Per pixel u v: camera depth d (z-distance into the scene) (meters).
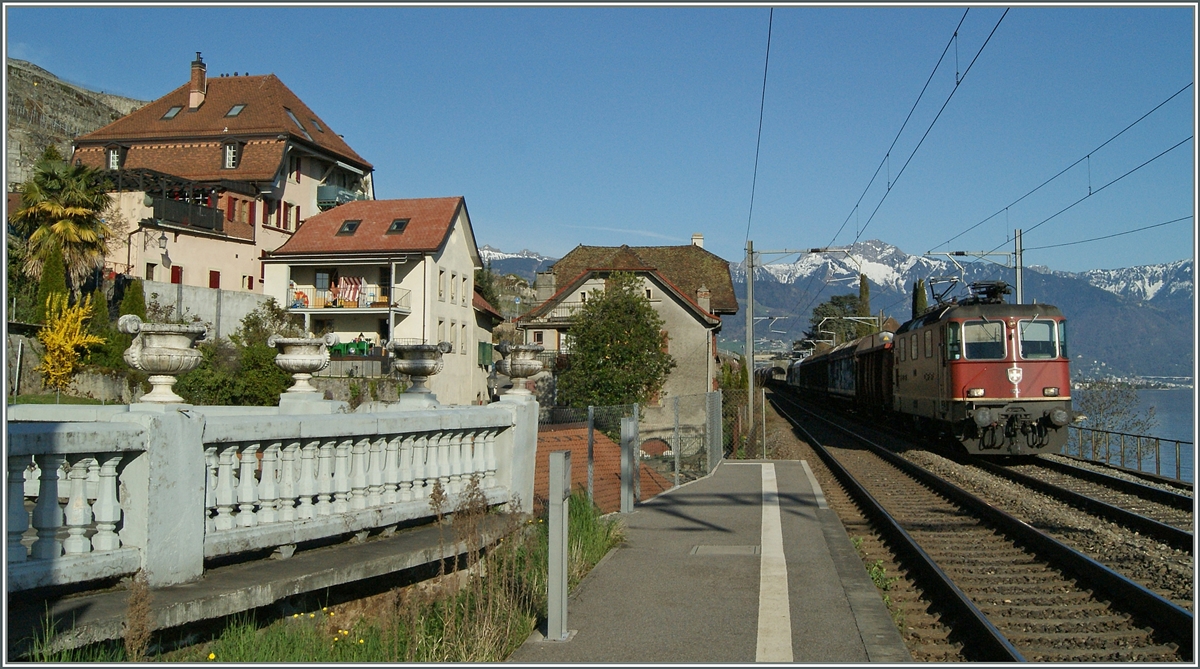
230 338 31.47
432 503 6.80
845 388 45.41
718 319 45.22
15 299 29.84
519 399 10.43
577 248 58.88
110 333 28.83
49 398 25.00
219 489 6.16
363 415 7.26
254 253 44.56
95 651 4.93
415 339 40.84
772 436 34.62
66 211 29.95
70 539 5.15
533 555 8.31
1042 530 12.66
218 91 50.62
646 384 32.06
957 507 14.96
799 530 11.45
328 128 54.69
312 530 6.74
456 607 6.90
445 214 43.25
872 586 8.34
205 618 5.37
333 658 5.83
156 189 40.53
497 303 63.66
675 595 7.94
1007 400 21.59
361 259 41.12
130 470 5.51
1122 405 31.44
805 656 6.20
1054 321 21.89
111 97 70.12
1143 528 12.29
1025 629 7.69
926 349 24.72
